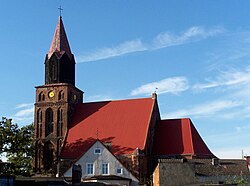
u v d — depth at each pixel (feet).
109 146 330.75
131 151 323.98
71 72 369.09
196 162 296.71
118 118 351.25
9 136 317.22
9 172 311.27
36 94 369.09
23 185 220.84
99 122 353.10
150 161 337.72
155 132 351.87
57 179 246.06
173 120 352.69
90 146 313.32
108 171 307.58
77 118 362.74
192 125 346.13
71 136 350.02
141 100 359.05
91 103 370.32
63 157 336.90
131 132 337.93
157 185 278.26
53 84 363.15
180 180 277.23
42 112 364.79
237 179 270.05
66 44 371.35
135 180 304.30
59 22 375.66
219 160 301.84
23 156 322.55
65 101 359.05
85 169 310.45
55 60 364.58
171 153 334.24
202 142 337.72
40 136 361.71
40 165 356.38
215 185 256.11
